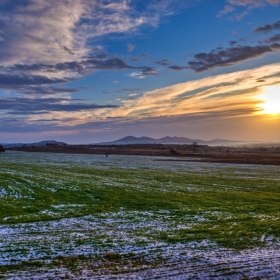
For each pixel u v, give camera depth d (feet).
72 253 46.91
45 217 73.61
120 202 94.73
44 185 130.41
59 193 110.93
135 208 86.17
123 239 55.16
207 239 55.21
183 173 186.50
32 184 132.77
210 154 416.87
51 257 44.88
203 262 42.78
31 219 71.10
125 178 160.97
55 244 51.62
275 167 229.25
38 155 419.74
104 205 90.12
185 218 73.77
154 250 48.55
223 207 87.25
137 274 38.24
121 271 39.29
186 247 50.24
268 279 36.76
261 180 152.76
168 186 131.75
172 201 96.53
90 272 38.91
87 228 63.93
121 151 545.44
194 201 96.53
